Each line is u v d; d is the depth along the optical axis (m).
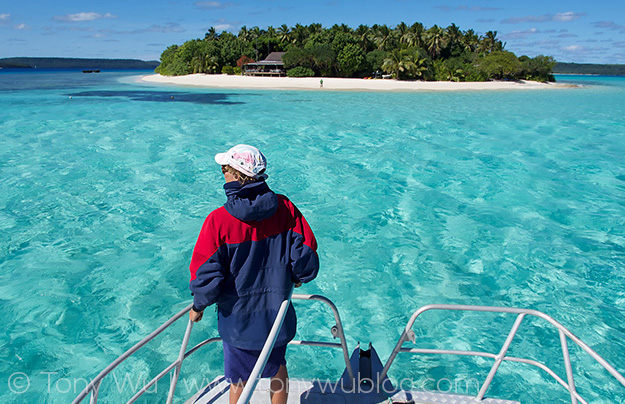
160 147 14.07
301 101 32.19
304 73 68.44
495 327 4.70
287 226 1.70
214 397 2.34
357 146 14.75
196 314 1.70
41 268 5.97
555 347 4.36
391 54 66.00
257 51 87.75
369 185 10.14
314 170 11.47
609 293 5.43
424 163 12.35
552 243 7.00
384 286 5.63
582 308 5.09
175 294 5.39
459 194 9.59
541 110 27.34
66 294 5.32
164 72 82.75
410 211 8.47
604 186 10.25
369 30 85.06
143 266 6.10
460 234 7.36
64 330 4.61
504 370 4.01
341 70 69.75
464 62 78.12
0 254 6.37
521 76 77.62
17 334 4.52
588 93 49.31
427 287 5.61
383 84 56.88
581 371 4.00
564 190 9.95
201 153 13.23
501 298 5.33
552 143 15.67
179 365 2.04
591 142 15.96
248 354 1.71
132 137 15.80
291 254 1.67
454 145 15.10
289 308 1.77
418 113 24.67
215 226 1.56
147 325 4.73
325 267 6.15
